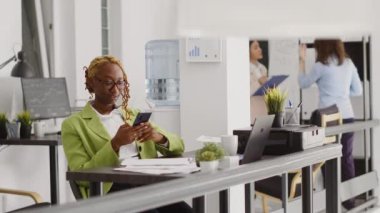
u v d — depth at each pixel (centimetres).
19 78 428
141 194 176
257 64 576
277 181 396
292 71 574
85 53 525
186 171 225
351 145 530
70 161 271
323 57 539
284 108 307
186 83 425
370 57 544
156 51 597
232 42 418
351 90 546
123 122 289
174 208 277
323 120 438
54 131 427
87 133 276
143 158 281
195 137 423
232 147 262
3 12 440
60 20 506
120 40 568
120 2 566
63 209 152
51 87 438
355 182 507
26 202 449
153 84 599
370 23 162
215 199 400
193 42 416
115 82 283
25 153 447
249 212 252
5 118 404
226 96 414
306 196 288
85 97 519
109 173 228
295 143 279
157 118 511
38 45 490
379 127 545
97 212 160
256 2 158
